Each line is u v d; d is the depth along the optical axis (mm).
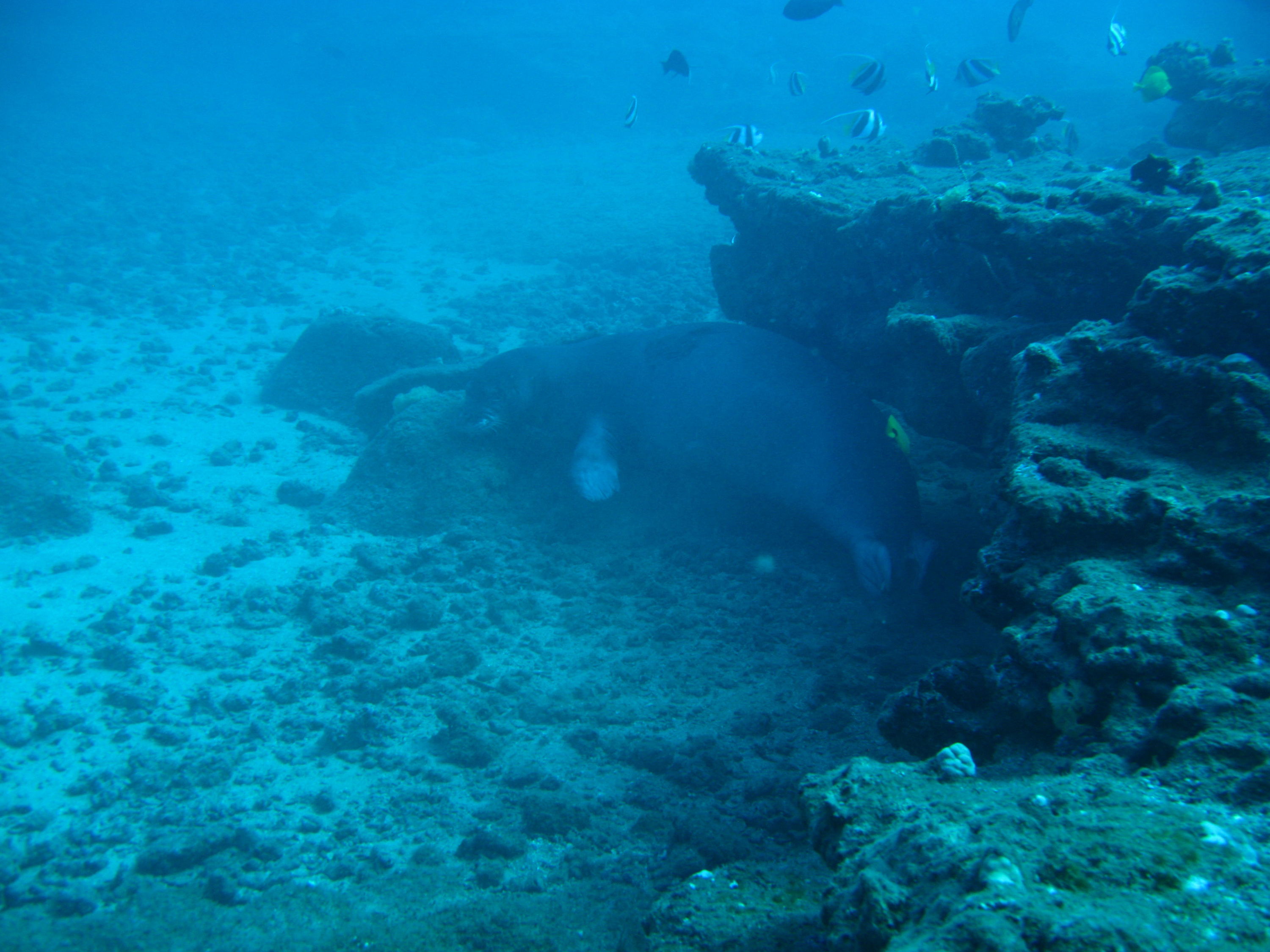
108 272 17062
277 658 6219
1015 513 3473
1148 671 2484
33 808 4926
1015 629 3020
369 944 3545
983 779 2688
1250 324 3400
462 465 8047
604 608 6621
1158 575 2824
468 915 3699
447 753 5184
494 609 6590
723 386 7293
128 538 7859
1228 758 2072
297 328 14445
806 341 8156
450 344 11445
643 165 28297
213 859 4488
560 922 3650
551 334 13734
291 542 7777
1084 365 3783
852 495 6492
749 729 5105
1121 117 27688
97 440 9664
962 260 6238
